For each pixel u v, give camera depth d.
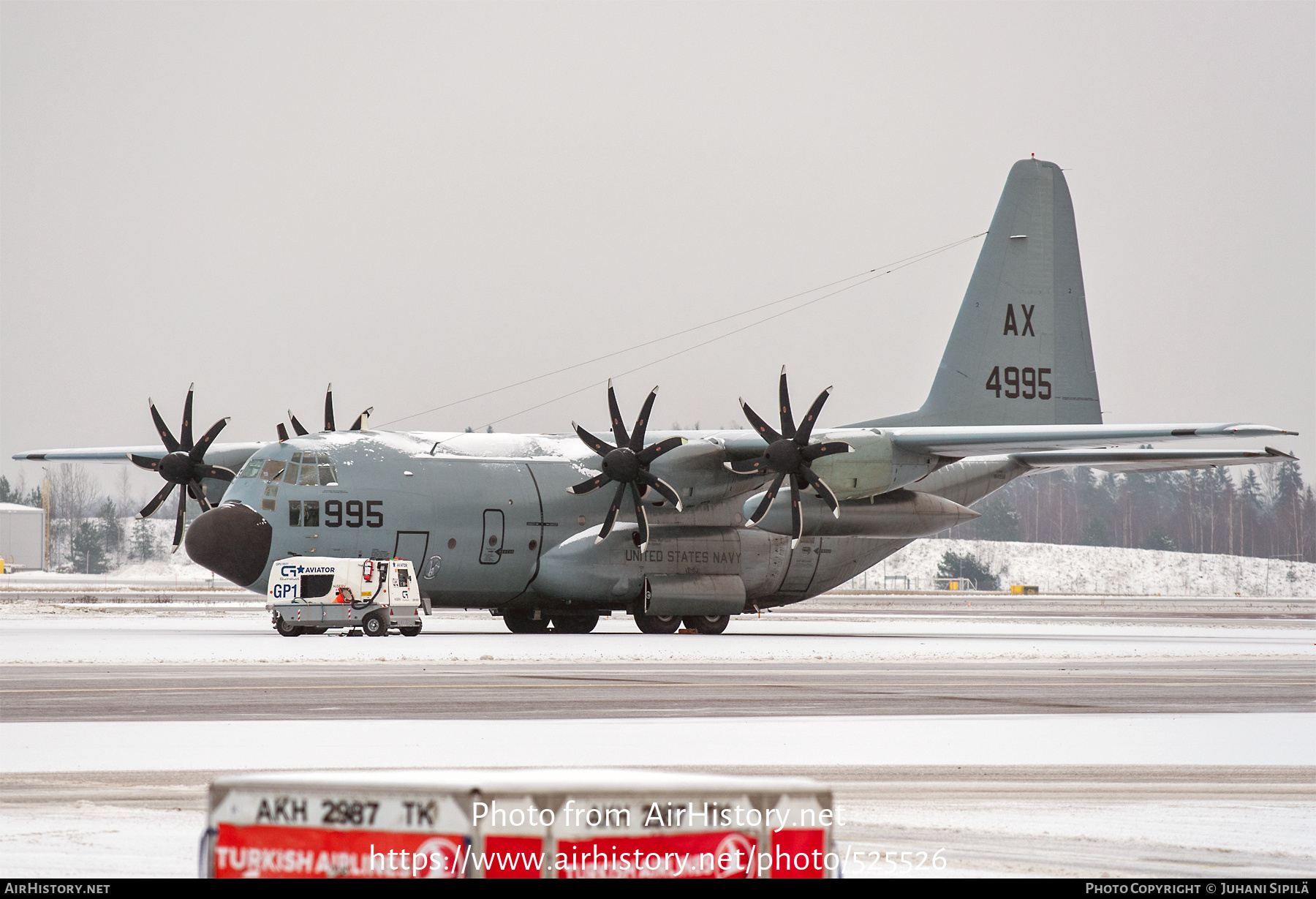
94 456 166.75
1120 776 48.75
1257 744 57.59
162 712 64.69
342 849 20.02
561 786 19.75
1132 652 122.38
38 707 66.75
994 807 42.34
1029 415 159.00
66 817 38.53
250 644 114.25
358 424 140.50
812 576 151.50
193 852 33.72
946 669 99.06
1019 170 160.50
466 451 138.50
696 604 141.75
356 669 90.75
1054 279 161.62
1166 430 120.75
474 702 69.94
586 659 102.31
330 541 128.38
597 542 137.75
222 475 147.88
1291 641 155.38
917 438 131.75
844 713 67.19
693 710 67.38
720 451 140.75
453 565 133.88
